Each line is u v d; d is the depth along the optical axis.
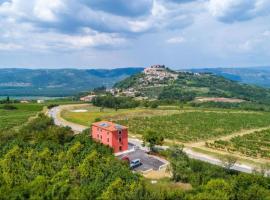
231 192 86.19
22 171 102.06
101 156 115.06
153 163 124.75
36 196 79.38
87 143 127.44
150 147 143.50
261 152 148.25
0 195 80.62
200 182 99.69
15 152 114.00
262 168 112.44
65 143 130.12
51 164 107.69
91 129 154.75
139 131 189.50
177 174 103.75
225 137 183.25
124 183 89.19
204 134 186.00
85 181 94.88
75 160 110.06
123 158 123.50
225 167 117.75
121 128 140.75
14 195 79.81
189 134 185.25
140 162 124.12
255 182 94.25
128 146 152.38
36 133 144.62
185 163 110.25
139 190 84.56
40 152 116.31
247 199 84.88
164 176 108.81
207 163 120.19
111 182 88.38
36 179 90.12
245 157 140.50
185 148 153.62
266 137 181.62
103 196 80.88
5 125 196.75
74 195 79.44
